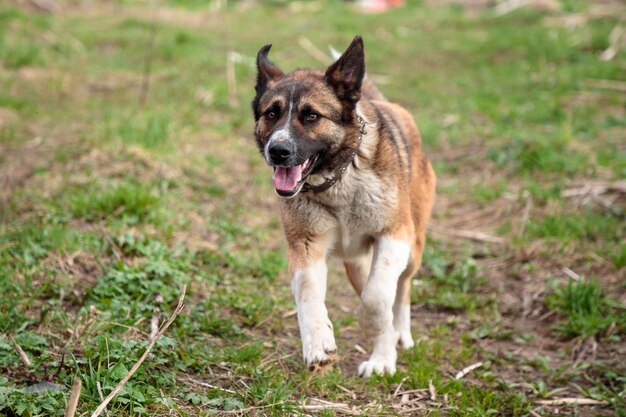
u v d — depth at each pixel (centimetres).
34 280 609
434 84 1482
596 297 652
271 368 538
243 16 2284
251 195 911
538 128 1145
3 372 471
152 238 721
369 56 1717
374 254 541
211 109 1238
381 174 532
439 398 525
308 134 516
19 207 758
